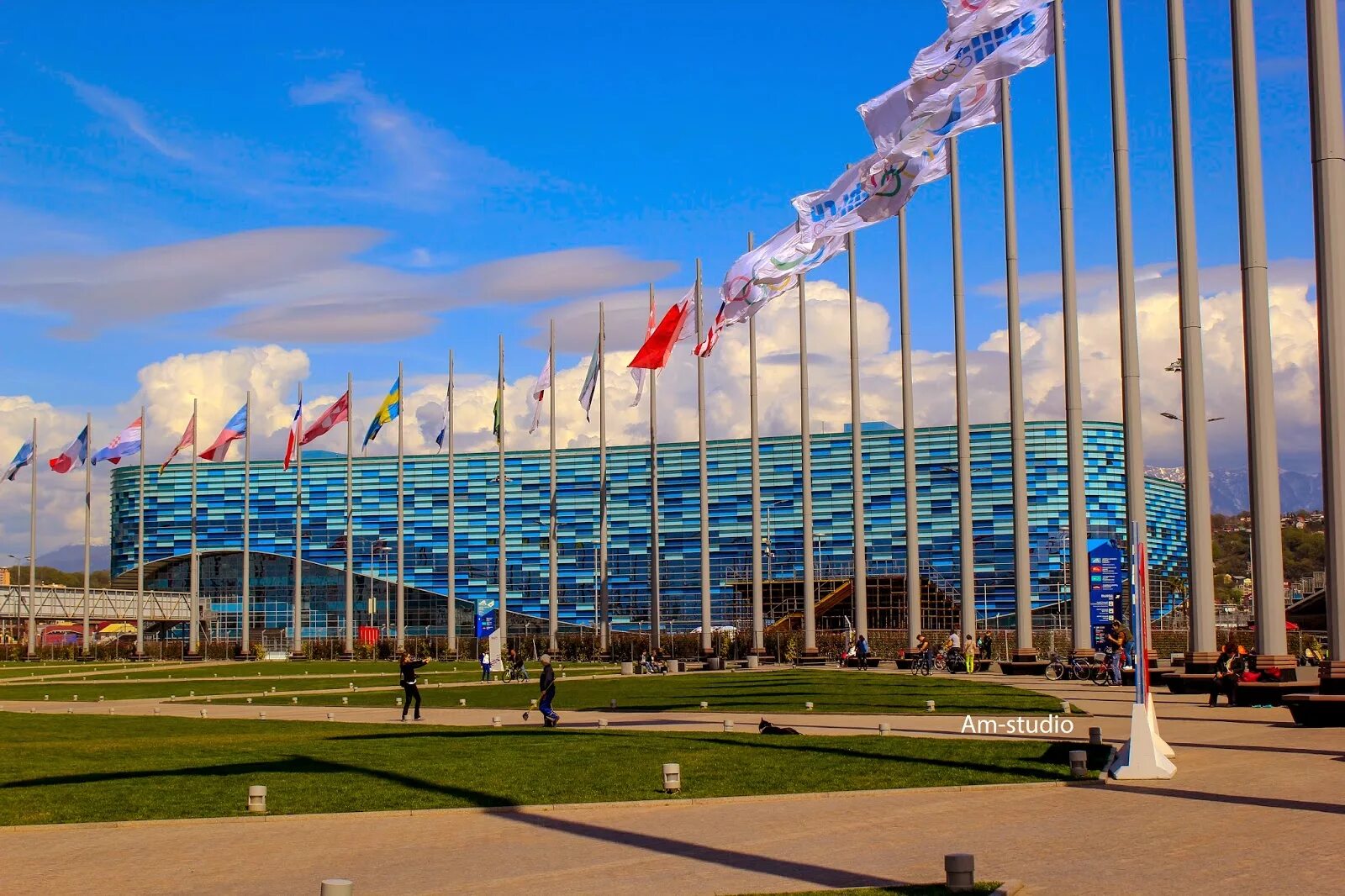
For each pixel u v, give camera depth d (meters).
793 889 13.22
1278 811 16.61
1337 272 25.47
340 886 11.12
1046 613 146.50
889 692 45.00
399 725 37.00
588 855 15.69
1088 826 16.09
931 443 156.25
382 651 112.56
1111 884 12.70
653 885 13.76
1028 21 33.12
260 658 116.56
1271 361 30.50
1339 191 25.53
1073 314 49.41
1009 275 54.28
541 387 92.56
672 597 169.75
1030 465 150.25
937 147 38.22
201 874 15.01
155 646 126.81
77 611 159.62
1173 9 37.56
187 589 190.62
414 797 20.72
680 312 67.75
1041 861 14.07
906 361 67.12
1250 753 22.86
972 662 59.38
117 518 193.38
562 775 23.06
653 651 77.56
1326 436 25.78
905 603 120.88
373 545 180.25
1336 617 26.67
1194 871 13.18
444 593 180.50
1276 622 31.86
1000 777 20.66
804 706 39.41
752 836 16.56
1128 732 27.44
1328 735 25.62
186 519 188.38
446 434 104.12
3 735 35.06
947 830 16.36
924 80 34.31
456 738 31.23
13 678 76.69
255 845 16.92
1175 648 76.00
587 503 177.25
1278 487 30.97
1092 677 48.12
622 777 22.56
